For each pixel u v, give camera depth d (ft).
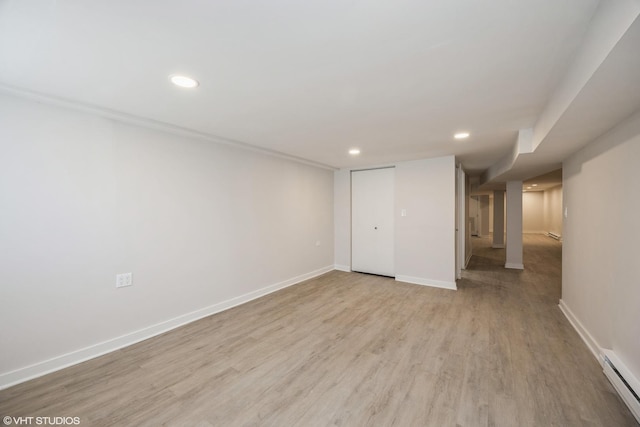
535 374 6.68
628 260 6.13
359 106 7.22
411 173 14.84
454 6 3.61
